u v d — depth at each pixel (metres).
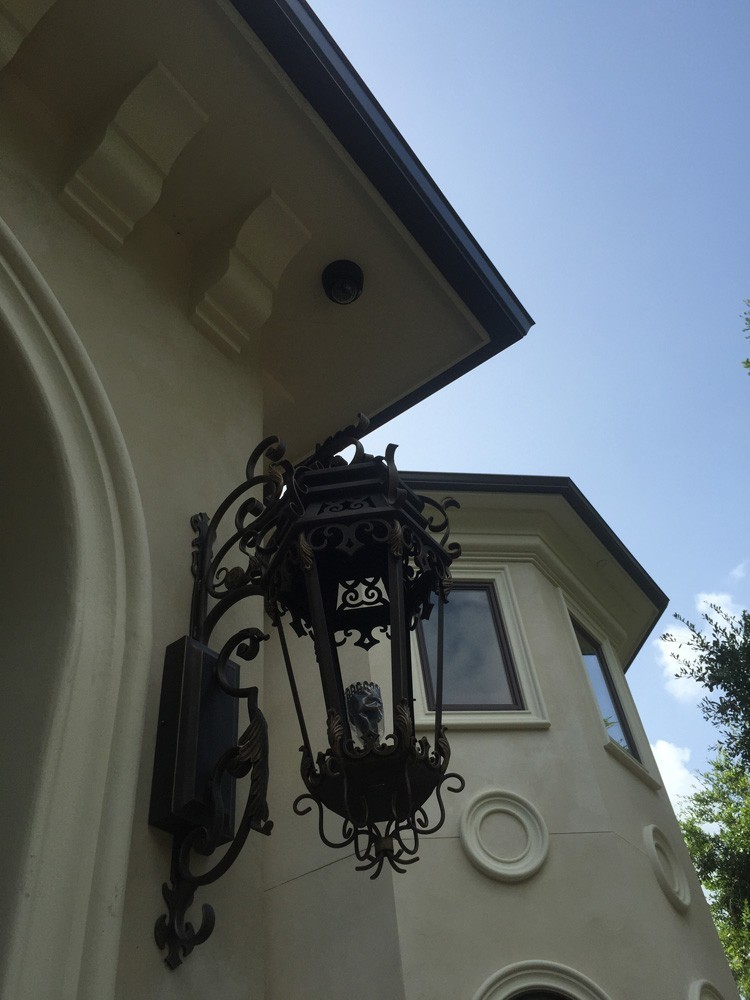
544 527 8.73
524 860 6.39
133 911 1.82
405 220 3.46
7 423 2.19
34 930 1.58
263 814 1.89
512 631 7.88
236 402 3.12
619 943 6.15
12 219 2.54
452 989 5.70
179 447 2.71
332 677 1.87
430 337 3.88
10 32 2.62
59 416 2.19
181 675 2.12
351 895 6.22
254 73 2.97
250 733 1.96
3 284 2.24
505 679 7.58
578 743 7.19
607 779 7.14
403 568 2.21
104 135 2.81
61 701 1.84
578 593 9.05
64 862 1.69
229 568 2.65
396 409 4.18
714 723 10.76
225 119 3.06
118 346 2.68
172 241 3.24
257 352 3.44
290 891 6.50
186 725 2.04
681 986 6.28
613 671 8.99
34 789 1.72
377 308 3.73
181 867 1.93
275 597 2.07
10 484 2.18
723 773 16.67
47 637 1.97
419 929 5.93
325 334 3.79
